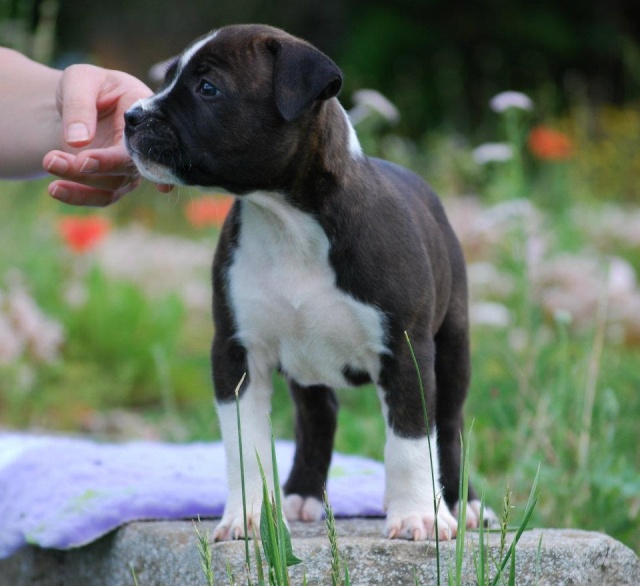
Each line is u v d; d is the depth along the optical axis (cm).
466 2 2672
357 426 848
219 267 520
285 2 2869
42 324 1073
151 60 2827
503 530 413
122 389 1105
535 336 859
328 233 499
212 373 520
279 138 496
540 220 1248
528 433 758
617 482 640
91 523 559
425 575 477
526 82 2623
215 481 611
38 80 619
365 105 1009
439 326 562
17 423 1005
